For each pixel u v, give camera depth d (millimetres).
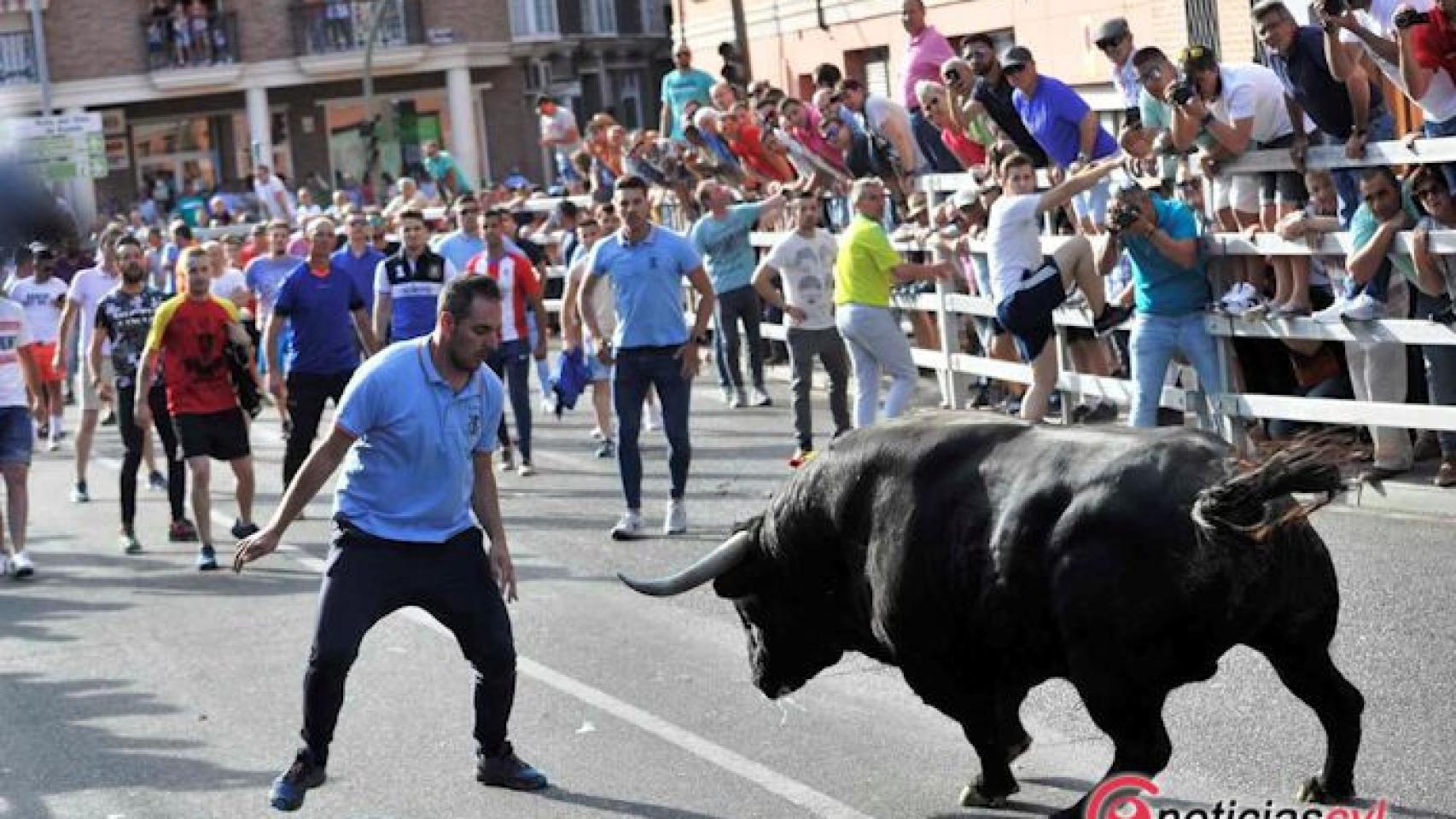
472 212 19938
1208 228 15172
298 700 12016
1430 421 13445
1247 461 7754
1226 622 7785
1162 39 24703
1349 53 13719
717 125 23203
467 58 62875
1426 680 10289
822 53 35156
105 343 21297
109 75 61594
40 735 11664
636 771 10188
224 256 23344
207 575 16125
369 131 50156
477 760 10172
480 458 10102
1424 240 13258
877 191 17234
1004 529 8133
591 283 15867
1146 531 7750
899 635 8695
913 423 8781
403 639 13367
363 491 9727
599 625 13273
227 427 16547
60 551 17844
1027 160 15688
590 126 26391
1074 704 10727
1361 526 13539
